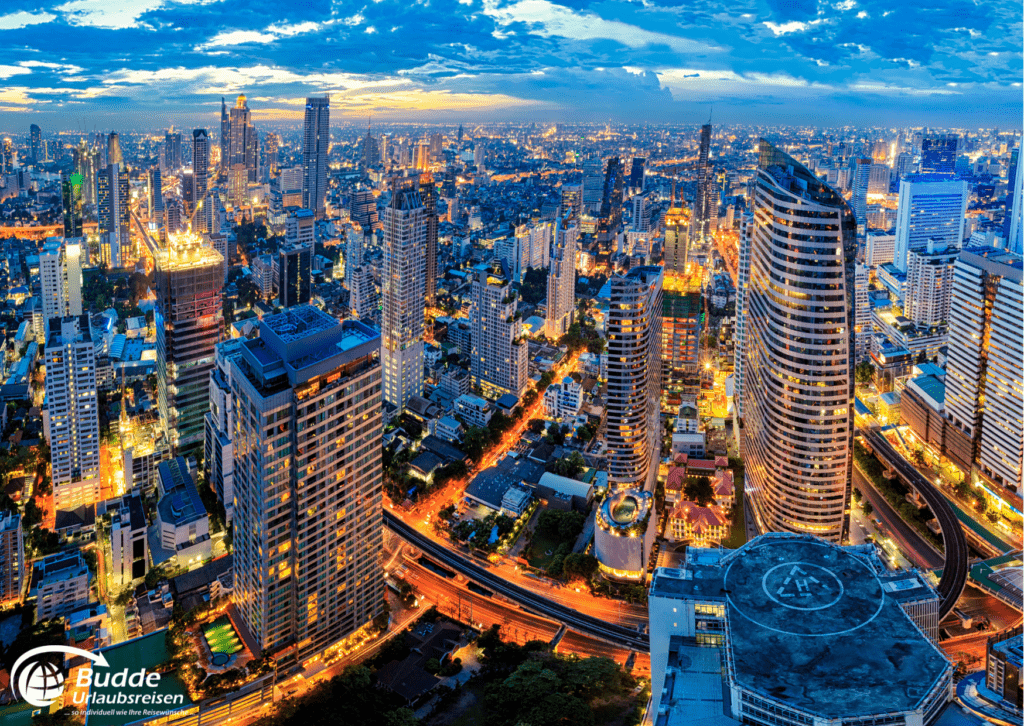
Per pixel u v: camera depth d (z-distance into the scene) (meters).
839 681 177.38
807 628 194.88
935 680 177.12
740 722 181.38
